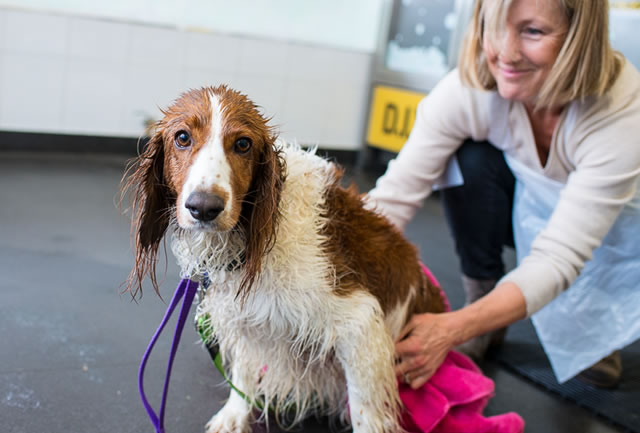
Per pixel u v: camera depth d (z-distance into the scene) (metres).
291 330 1.52
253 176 1.33
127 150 4.95
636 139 1.79
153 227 1.42
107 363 2.06
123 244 3.12
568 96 1.81
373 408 1.58
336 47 5.47
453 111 2.13
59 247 2.97
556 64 1.75
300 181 1.47
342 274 1.51
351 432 1.89
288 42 5.27
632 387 2.37
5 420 1.70
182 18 4.92
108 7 4.66
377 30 5.64
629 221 2.03
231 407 1.80
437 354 1.73
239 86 5.23
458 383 1.77
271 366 1.66
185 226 1.25
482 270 2.43
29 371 1.94
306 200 1.48
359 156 5.77
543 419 2.11
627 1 4.12
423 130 2.19
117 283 2.66
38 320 2.26
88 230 3.25
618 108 1.82
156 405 1.88
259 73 5.26
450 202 2.40
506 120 2.06
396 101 5.36
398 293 1.70
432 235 3.93
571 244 1.81
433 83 5.10
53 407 1.79
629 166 1.80
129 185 1.44
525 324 2.82
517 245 2.37
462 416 1.74
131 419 1.79
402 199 2.17
